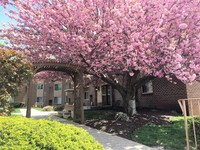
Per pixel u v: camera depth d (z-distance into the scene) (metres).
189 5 7.89
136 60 8.05
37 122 3.52
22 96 31.59
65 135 3.07
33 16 9.15
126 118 9.74
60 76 15.03
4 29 10.02
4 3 9.45
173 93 12.40
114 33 7.93
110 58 8.85
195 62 8.02
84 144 2.97
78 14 8.16
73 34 8.34
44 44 9.46
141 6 7.98
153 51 8.02
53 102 35.56
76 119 11.83
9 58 6.61
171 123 9.01
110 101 20.50
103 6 8.30
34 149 2.64
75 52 8.85
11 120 3.54
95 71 9.84
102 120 10.44
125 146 5.89
